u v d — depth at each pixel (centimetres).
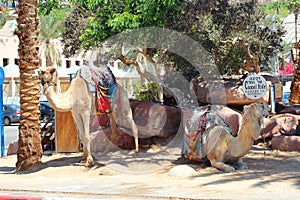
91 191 912
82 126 1217
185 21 1616
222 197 823
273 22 1969
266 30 1773
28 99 1193
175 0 1455
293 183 934
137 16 1407
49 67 1171
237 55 1733
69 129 1455
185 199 824
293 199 799
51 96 1169
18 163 1204
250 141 1082
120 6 1508
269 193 852
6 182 1043
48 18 4281
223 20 1706
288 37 3484
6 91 4375
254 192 862
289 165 1150
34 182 1035
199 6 1653
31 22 1195
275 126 1473
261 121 1080
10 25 5259
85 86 1210
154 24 1427
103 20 1464
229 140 1099
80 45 1880
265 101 1545
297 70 1839
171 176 1055
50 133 1535
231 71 1767
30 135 1196
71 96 1191
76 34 1861
